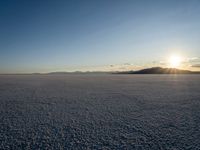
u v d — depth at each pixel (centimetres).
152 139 468
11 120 648
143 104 940
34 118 675
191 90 1579
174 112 761
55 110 809
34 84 2380
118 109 826
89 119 661
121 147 422
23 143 448
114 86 2041
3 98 1152
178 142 446
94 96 1234
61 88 1816
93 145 434
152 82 2744
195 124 591
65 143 447
